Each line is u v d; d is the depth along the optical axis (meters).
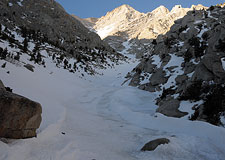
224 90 12.15
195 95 13.91
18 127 5.25
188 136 8.71
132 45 108.75
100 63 51.16
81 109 15.45
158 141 7.34
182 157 6.63
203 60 15.78
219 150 7.42
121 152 6.86
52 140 6.28
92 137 8.07
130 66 59.00
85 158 5.58
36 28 50.62
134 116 14.17
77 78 31.61
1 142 4.53
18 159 4.27
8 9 50.09
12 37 32.22
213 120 10.16
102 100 20.20
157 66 27.91
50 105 11.59
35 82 17.53
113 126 11.21
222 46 17.75
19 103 5.25
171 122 11.48
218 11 35.25
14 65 18.22
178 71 22.62
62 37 55.56
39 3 65.94
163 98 18.42
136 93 23.06
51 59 33.75
